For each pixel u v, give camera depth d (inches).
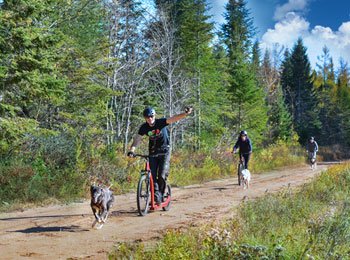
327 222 199.9
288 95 2374.5
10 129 357.1
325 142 1985.7
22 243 187.3
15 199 313.0
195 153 703.7
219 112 943.7
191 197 375.6
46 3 414.6
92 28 636.1
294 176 650.8
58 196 341.4
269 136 1437.0
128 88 727.7
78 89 528.7
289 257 157.4
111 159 462.3
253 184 515.2
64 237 200.4
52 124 533.0
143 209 264.7
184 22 928.9
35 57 381.7
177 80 833.5
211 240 163.5
